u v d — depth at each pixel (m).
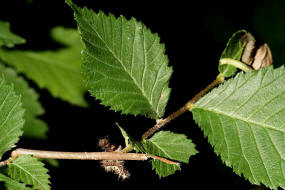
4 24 0.51
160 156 0.43
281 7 0.92
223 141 0.44
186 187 0.56
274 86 0.44
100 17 0.44
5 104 0.44
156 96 0.45
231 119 0.44
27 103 0.53
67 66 0.55
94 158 0.43
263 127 0.44
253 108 0.44
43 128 0.53
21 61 0.54
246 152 0.44
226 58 0.44
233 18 0.87
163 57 0.45
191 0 0.82
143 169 0.51
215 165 0.59
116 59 0.44
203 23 0.82
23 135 0.52
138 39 0.45
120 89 0.44
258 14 0.91
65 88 0.54
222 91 0.45
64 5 0.55
